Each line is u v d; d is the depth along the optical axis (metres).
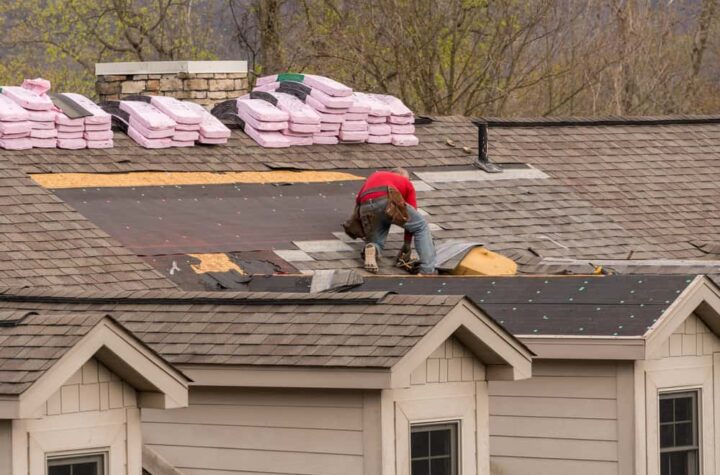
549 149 92.81
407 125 88.62
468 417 46.81
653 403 53.38
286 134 84.19
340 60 145.25
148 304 50.53
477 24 139.38
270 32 149.12
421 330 43.75
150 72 102.94
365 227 71.62
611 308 54.56
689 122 102.38
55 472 38.84
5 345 38.66
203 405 47.44
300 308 47.47
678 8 164.50
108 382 39.88
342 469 44.78
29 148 75.06
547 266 70.50
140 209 71.75
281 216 74.81
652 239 83.31
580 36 145.38
